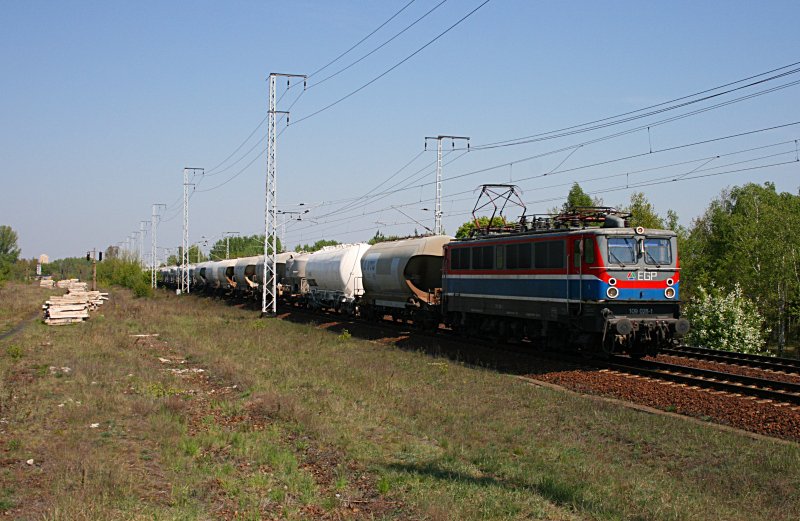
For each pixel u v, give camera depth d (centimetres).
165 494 901
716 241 6291
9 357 2138
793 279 4997
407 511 861
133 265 9044
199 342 2733
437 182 4684
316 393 1620
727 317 3180
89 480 914
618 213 2172
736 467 1057
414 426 1325
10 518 789
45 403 1439
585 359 2089
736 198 7362
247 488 941
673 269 1992
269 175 4197
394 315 3475
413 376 1892
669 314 1989
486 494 918
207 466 1031
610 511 858
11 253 14775
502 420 1381
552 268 2103
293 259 4791
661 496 923
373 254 3438
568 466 1069
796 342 5781
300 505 885
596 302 1922
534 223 2309
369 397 1589
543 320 2177
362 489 955
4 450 1072
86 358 2130
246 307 5162
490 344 2517
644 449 1178
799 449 1123
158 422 1280
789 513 881
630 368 1875
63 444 1102
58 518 772
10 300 5425
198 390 1692
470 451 1157
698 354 2222
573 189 6081
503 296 2366
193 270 8125
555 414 1422
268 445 1162
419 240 3025
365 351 2448
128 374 1866
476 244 2548
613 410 1433
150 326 3409
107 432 1208
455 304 2706
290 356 2319
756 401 1469
